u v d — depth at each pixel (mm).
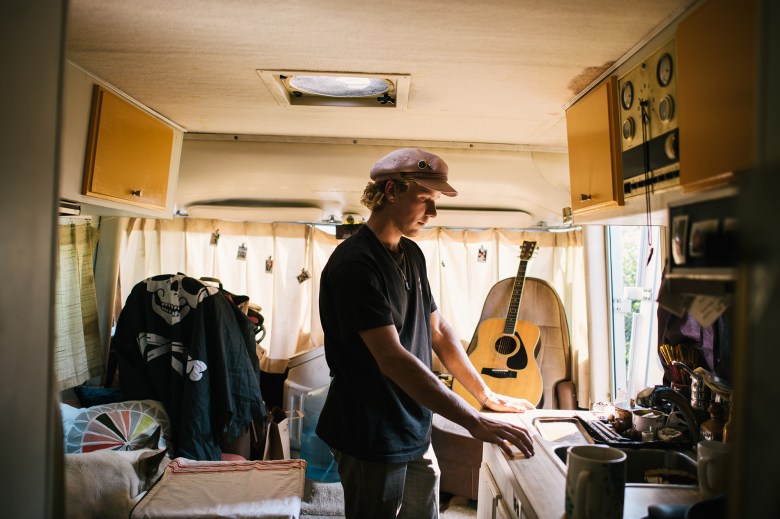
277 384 3426
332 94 2076
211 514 1485
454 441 2775
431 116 2256
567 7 1237
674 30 1260
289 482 1690
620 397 2428
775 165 513
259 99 2053
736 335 534
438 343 2088
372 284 1616
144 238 3287
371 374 1675
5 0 690
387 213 1767
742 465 514
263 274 3377
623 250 2791
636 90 1449
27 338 734
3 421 690
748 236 524
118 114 1972
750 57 933
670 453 1538
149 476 1762
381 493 1656
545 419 1858
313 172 2910
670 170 1259
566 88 1833
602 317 2846
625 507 1160
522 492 1260
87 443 2090
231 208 3240
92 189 1841
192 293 2512
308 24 1369
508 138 2666
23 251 725
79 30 1436
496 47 1492
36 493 748
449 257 3412
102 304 3068
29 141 733
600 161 1641
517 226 3312
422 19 1324
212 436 2428
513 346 2965
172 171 2482
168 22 1376
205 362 2439
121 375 2566
